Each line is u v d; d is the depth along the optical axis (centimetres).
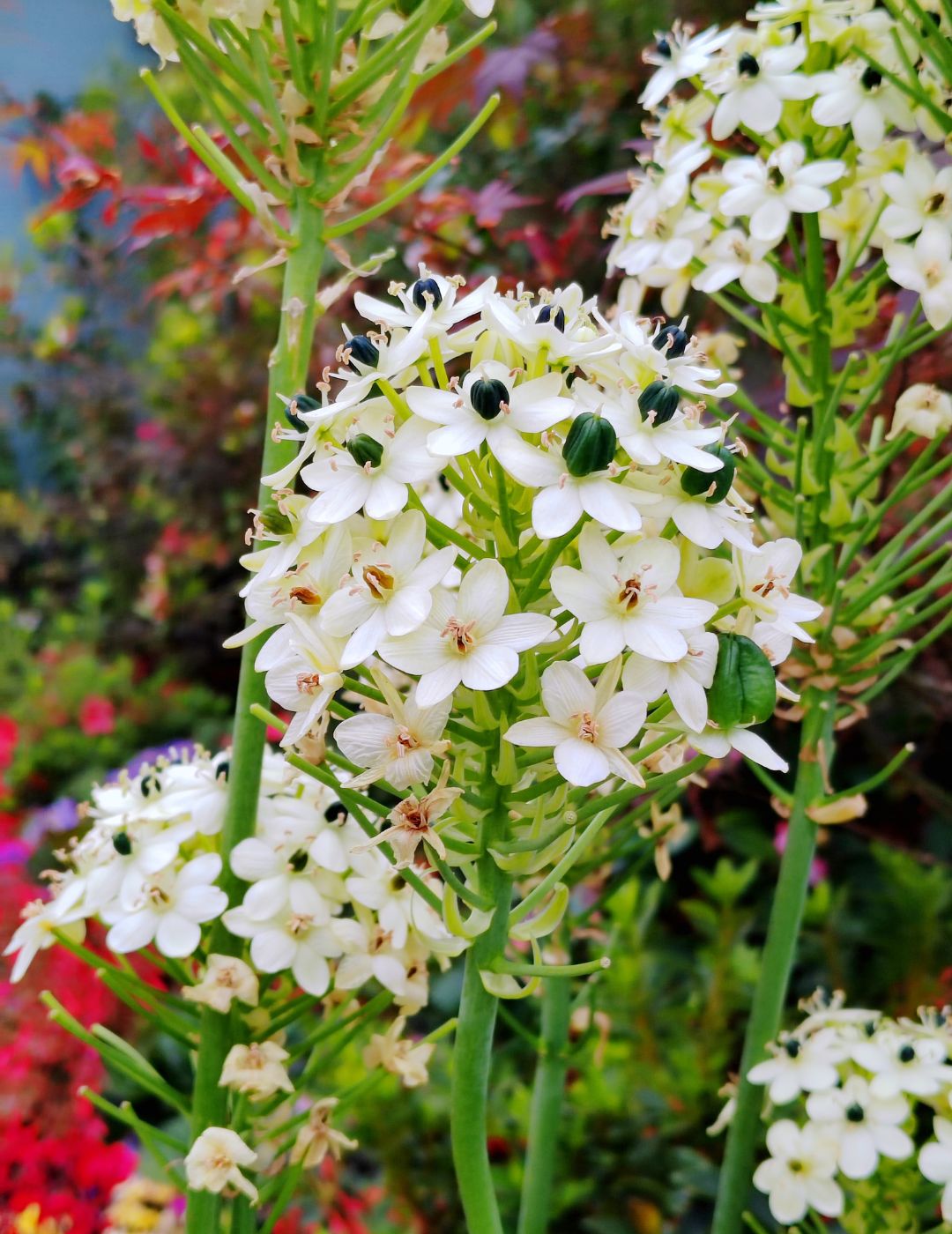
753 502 34
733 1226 29
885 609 28
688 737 18
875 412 38
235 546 87
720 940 45
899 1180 27
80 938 25
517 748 19
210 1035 24
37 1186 39
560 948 30
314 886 24
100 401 98
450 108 44
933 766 54
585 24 51
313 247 24
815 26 28
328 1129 24
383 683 17
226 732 80
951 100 27
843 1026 28
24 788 78
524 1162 42
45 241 91
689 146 29
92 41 108
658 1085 43
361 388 18
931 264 26
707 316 42
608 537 19
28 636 93
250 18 22
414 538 17
